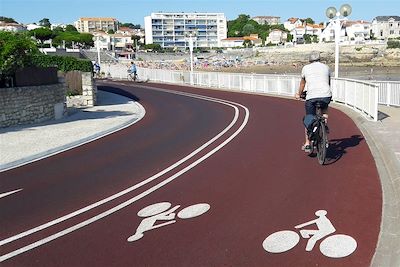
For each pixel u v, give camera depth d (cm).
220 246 486
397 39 13650
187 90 3262
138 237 522
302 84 871
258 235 512
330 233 507
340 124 1348
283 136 1180
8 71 1600
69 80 2242
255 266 436
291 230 521
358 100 1617
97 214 612
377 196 636
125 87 3647
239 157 941
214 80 3472
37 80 1742
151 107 2188
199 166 876
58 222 586
